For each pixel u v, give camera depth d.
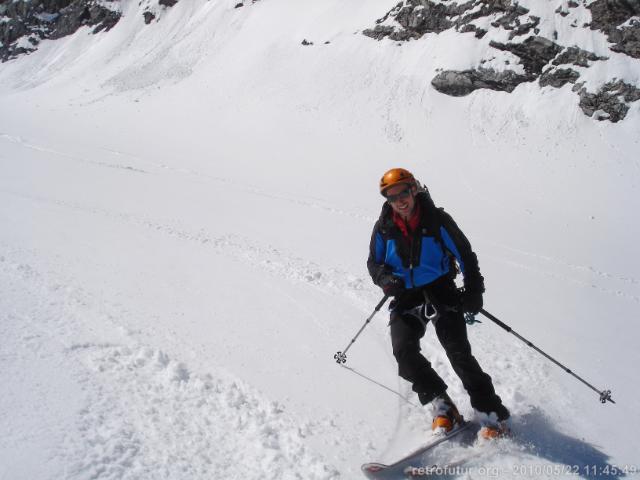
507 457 2.87
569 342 5.05
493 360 4.25
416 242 3.02
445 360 4.10
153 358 3.65
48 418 2.80
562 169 27.28
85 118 39.44
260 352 4.01
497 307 6.20
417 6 40.81
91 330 3.99
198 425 2.98
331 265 7.46
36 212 8.40
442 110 34.38
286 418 3.14
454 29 38.28
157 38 63.47
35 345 3.59
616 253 15.41
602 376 4.24
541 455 2.93
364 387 3.65
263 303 5.19
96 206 10.33
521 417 3.35
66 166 16.86
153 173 18.50
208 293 5.31
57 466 2.45
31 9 75.69
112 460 2.57
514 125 31.98
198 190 15.28
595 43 33.09
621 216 21.55
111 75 56.69
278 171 23.78
